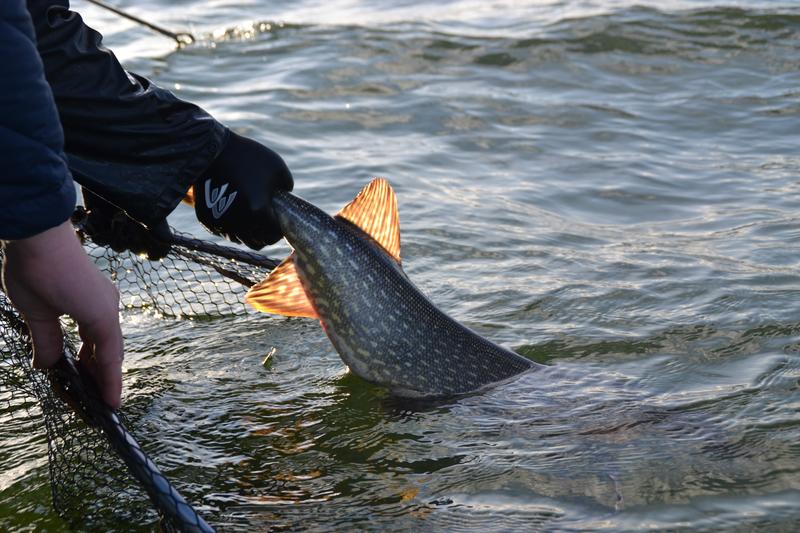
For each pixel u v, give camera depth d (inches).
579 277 248.1
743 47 483.8
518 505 148.7
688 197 317.7
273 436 175.5
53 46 134.8
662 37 496.4
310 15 573.0
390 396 190.4
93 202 172.4
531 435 171.2
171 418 181.9
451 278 248.5
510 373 190.7
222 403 189.2
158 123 147.1
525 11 557.9
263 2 613.3
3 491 155.4
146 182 147.1
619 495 150.1
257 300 183.3
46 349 99.7
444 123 396.5
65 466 152.5
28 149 80.2
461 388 186.4
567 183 332.8
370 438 173.6
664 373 194.2
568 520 143.5
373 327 181.2
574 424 173.6
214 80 443.5
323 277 177.2
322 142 370.3
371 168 340.8
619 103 422.9
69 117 138.2
